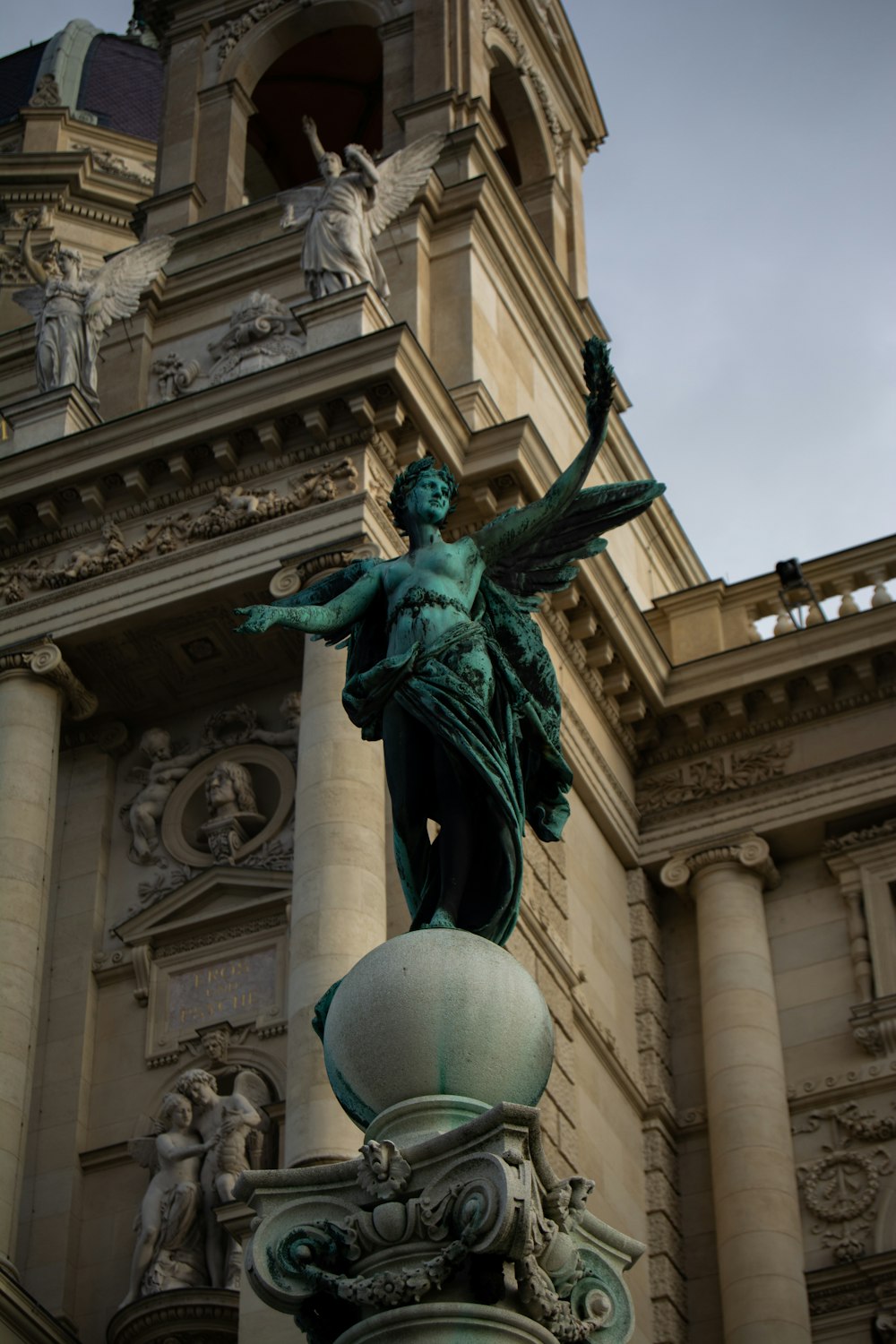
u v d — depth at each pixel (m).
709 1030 34.91
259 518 31.64
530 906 31.55
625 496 11.85
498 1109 9.46
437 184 37.09
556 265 40.94
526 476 32.16
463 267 36.41
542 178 44.59
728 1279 32.41
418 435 31.94
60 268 35.47
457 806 10.91
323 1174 9.95
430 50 41.00
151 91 66.50
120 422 32.44
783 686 36.81
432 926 10.63
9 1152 28.05
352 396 31.36
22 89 66.06
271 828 31.27
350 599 11.43
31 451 32.78
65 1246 28.66
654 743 37.34
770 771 36.69
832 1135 33.69
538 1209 9.52
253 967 30.16
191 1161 28.16
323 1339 9.73
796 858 36.69
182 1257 27.48
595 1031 32.75
